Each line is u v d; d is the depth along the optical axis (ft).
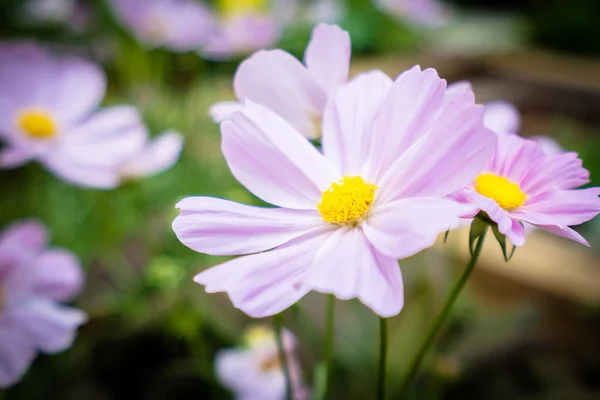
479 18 6.21
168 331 1.26
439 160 0.59
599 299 1.47
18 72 1.28
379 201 0.63
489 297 1.62
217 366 1.09
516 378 1.32
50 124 1.23
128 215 1.60
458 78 3.50
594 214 0.62
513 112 1.01
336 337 1.27
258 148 0.64
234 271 0.58
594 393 1.28
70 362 1.24
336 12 3.00
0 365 0.95
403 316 1.34
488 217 0.63
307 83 0.70
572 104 3.08
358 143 0.67
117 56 2.27
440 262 1.47
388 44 3.95
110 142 1.23
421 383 1.22
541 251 1.65
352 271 0.57
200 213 0.61
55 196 1.70
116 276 1.41
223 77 2.23
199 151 1.91
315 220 0.64
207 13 1.98
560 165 0.65
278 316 0.71
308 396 1.13
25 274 0.98
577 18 4.65
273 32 1.76
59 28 2.71
